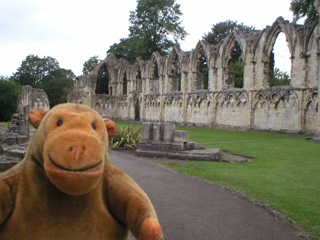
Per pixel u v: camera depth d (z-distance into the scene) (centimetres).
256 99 2783
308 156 1258
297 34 2441
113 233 194
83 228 182
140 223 175
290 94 2488
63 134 162
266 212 584
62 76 6812
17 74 6681
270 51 2728
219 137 2052
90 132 171
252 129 2814
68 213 181
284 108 2541
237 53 5159
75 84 5059
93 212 185
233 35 3064
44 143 169
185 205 624
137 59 4581
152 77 4400
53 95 6481
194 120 3494
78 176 152
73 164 153
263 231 498
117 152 1377
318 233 488
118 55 5700
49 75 6725
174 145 1225
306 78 2392
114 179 198
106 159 205
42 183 181
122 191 191
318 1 2062
